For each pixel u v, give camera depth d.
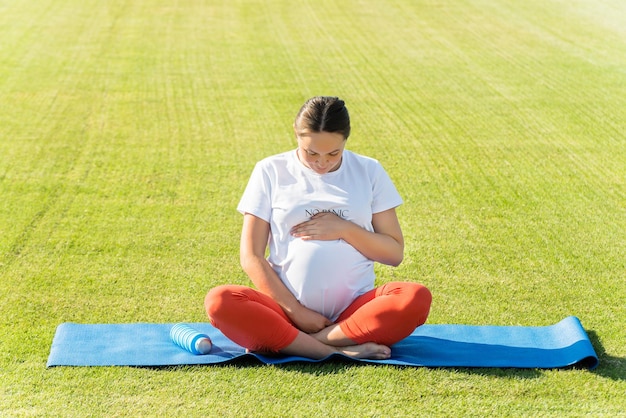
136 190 6.07
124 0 14.16
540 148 7.12
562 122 7.87
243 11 13.48
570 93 8.89
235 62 10.26
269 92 8.93
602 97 8.73
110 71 9.70
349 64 10.21
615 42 11.34
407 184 6.25
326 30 12.17
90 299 4.37
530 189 6.16
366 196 3.76
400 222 5.50
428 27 12.35
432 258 4.95
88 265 4.81
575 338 3.80
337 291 3.73
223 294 3.51
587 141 7.32
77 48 10.83
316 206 3.71
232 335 3.59
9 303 4.30
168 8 13.61
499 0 14.34
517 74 9.69
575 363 3.64
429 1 14.31
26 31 11.78
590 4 13.96
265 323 3.53
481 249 5.09
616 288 4.56
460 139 7.35
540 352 3.75
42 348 3.81
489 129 7.65
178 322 4.11
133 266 4.80
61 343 3.79
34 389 3.44
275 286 3.70
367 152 6.99
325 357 3.60
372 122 7.87
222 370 3.58
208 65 10.09
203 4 13.99
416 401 3.35
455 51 10.88
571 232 5.37
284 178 3.78
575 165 6.70
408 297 3.54
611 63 10.20
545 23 12.56
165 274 4.71
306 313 3.69
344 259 3.72
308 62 10.30
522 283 4.62
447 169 6.59
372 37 11.73
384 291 3.62
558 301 4.39
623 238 5.28
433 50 10.94
